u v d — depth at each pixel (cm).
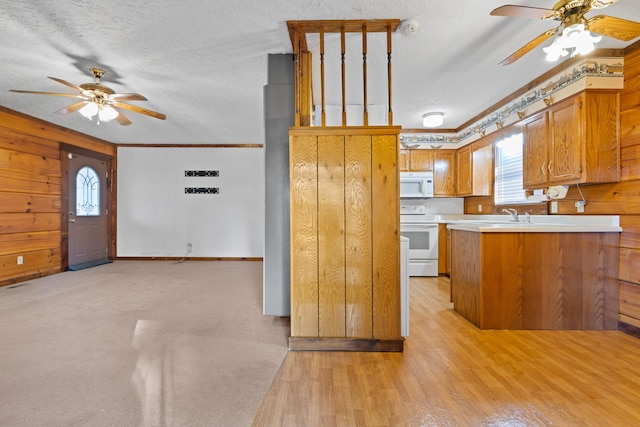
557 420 147
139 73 301
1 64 280
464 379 182
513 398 164
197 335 244
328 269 220
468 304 279
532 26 227
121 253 602
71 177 505
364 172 219
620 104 258
